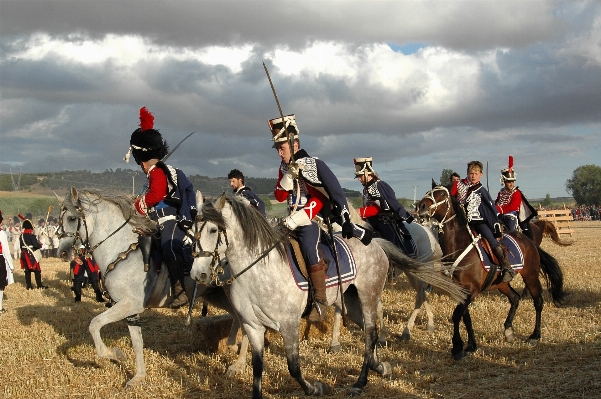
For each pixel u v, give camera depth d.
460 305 8.69
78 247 7.95
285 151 6.89
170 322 11.75
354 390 7.14
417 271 8.04
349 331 10.29
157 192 7.82
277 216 7.58
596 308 11.53
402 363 8.42
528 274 9.68
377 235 10.23
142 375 7.82
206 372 8.21
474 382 7.53
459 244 9.16
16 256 29.20
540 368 7.96
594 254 21.92
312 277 6.73
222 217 6.22
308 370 8.11
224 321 9.31
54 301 15.22
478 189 9.27
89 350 9.52
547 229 14.77
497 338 9.61
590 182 103.25
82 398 7.34
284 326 6.61
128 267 7.82
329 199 7.01
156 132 8.09
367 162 10.52
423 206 9.26
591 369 7.80
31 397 7.36
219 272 6.30
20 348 9.67
